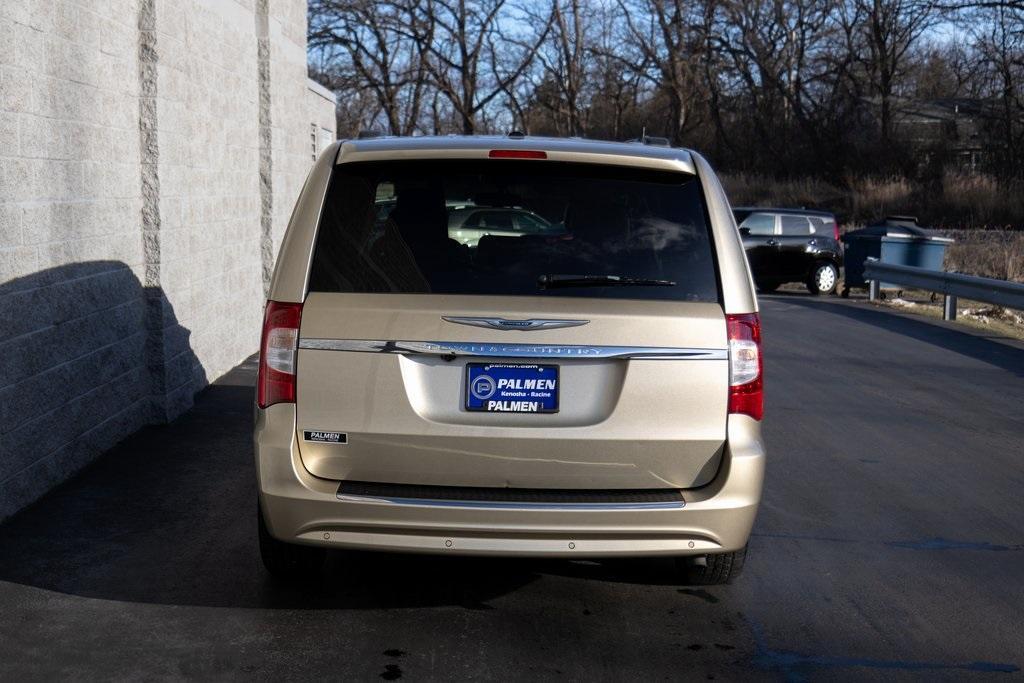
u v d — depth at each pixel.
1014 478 7.00
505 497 4.00
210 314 9.29
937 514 6.18
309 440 4.04
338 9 48.75
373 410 4.00
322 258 4.10
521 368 4.00
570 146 4.34
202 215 8.95
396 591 4.78
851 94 47.50
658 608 4.67
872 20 46.78
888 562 5.35
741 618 4.58
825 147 46.84
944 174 39.62
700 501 4.05
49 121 6.01
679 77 52.00
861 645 4.33
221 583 4.80
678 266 4.12
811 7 50.00
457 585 4.88
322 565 4.91
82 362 6.54
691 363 4.04
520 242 4.11
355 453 4.03
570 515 3.97
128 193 7.32
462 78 51.44
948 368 11.43
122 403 7.26
